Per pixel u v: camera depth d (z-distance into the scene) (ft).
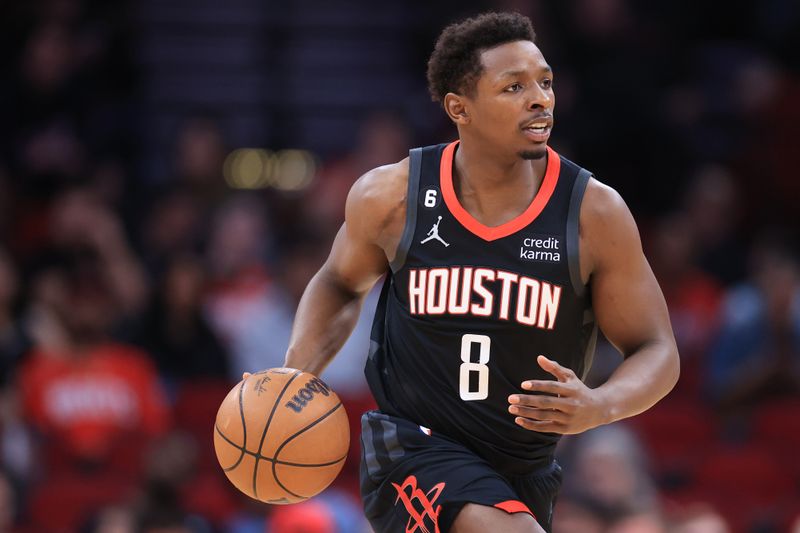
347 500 93.35
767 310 108.06
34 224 136.67
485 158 45.96
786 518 93.71
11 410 97.96
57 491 96.32
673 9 156.46
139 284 117.39
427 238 46.50
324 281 50.37
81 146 143.43
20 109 144.05
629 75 134.31
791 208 144.66
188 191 132.87
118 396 102.27
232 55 160.04
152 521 84.28
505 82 44.78
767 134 147.23
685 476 99.14
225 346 112.98
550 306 45.55
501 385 45.83
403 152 133.28
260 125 153.79
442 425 46.55
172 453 85.56
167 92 156.35
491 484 44.80
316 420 47.03
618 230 45.75
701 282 120.67
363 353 108.37
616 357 102.58
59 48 146.00
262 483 47.11
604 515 82.84
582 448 88.33
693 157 137.39
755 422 104.68
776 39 156.15
